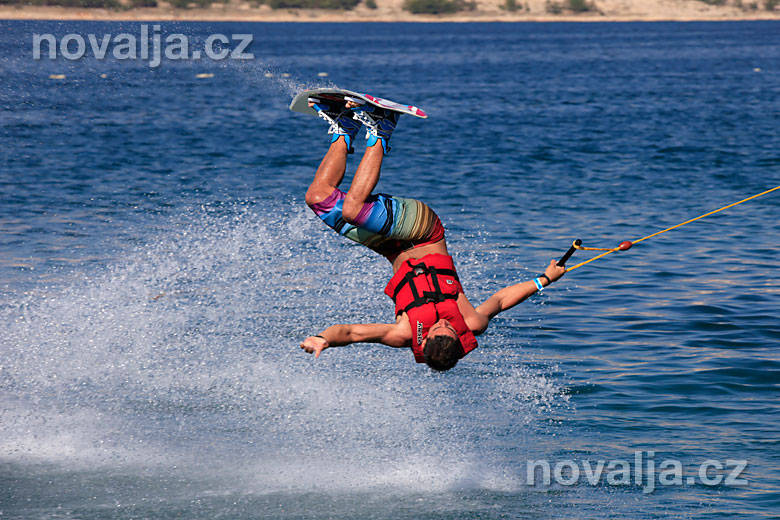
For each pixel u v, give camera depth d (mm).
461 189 75375
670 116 138625
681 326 38656
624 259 50844
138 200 69562
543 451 27141
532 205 67438
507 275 47375
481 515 23203
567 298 43375
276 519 23234
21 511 23625
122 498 24359
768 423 28562
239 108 162750
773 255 51219
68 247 52781
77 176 82125
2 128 123750
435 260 22312
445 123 133375
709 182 77500
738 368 33344
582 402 30797
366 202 22031
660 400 30672
